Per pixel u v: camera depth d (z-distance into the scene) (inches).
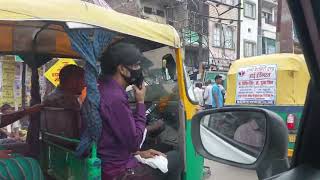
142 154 142.9
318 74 50.0
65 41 171.9
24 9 103.3
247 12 1325.0
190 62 1048.8
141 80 127.6
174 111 162.1
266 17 1434.5
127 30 125.0
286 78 264.4
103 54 125.1
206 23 1093.1
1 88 254.5
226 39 1220.5
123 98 120.1
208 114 78.7
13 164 123.0
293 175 53.1
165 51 163.2
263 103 274.5
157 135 166.4
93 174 115.3
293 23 46.3
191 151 155.4
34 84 176.4
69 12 110.3
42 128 168.7
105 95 118.3
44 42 169.5
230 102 299.9
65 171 142.4
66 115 141.0
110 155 120.6
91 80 114.8
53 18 107.3
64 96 145.9
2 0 101.9
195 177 157.6
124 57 122.0
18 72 255.0
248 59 296.7
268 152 60.7
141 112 127.7
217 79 535.5
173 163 150.4
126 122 119.6
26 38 165.9
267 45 1428.4
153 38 135.0
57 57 179.0
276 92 268.1
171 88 162.7
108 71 124.1
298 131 56.6
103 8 120.7
